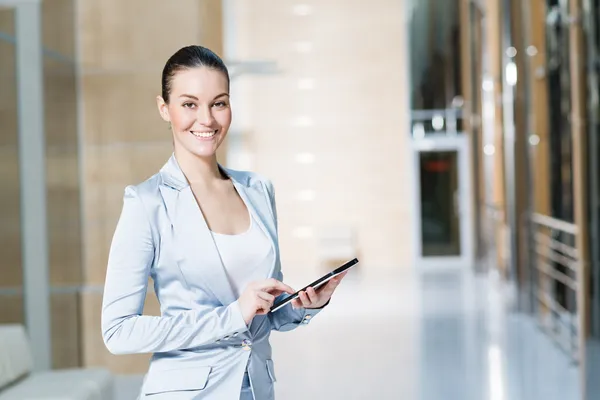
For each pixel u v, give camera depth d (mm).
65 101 6211
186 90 1950
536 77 8789
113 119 6332
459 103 15023
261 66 6352
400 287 12078
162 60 6324
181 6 6320
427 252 15039
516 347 7555
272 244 2035
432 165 15086
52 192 6023
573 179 6938
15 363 4688
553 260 8336
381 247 15070
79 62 6328
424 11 15086
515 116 9250
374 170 15125
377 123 15133
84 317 6230
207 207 2016
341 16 15062
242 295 1912
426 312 9711
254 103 15141
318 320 9398
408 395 5965
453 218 14984
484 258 13258
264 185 2162
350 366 7023
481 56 12703
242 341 1994
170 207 1967
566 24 7590
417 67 15125
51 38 6098
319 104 15148
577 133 6527
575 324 7383
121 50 6316
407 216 15047
